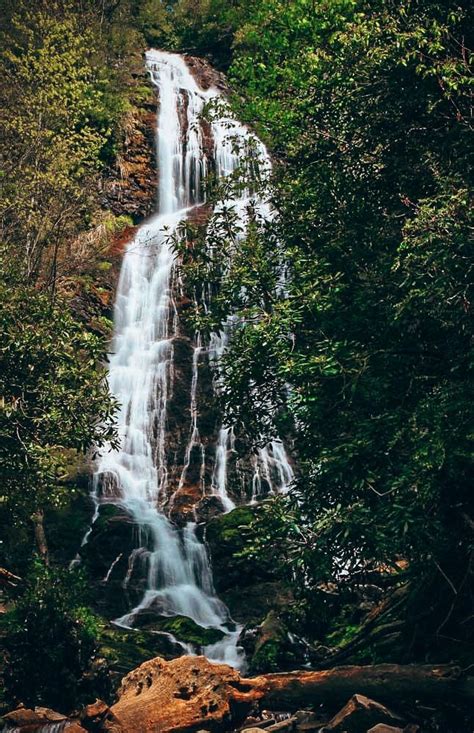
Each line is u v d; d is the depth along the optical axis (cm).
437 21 1149
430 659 1180
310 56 1546
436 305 1012
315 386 1150
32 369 1223
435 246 961
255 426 1328
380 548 1045
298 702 1121
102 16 4000
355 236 1255
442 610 1196
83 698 1210
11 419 1190
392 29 1140
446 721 1058
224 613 1988
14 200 2269
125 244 3056
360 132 1239
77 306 2700
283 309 1201
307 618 1474
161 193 3506
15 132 2453
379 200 1260
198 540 2150
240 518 2117
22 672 1187
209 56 4631
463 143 1134
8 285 1361
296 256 1338
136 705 1090
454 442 973
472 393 971
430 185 1188
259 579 2019
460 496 1096
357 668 1095
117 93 3641
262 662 1509
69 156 2597
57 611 1229
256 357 1236
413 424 1011
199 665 1136
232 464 2523
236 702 1115
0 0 3148
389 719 1045
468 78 1075
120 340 2778
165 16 4938
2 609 1457
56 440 1233
